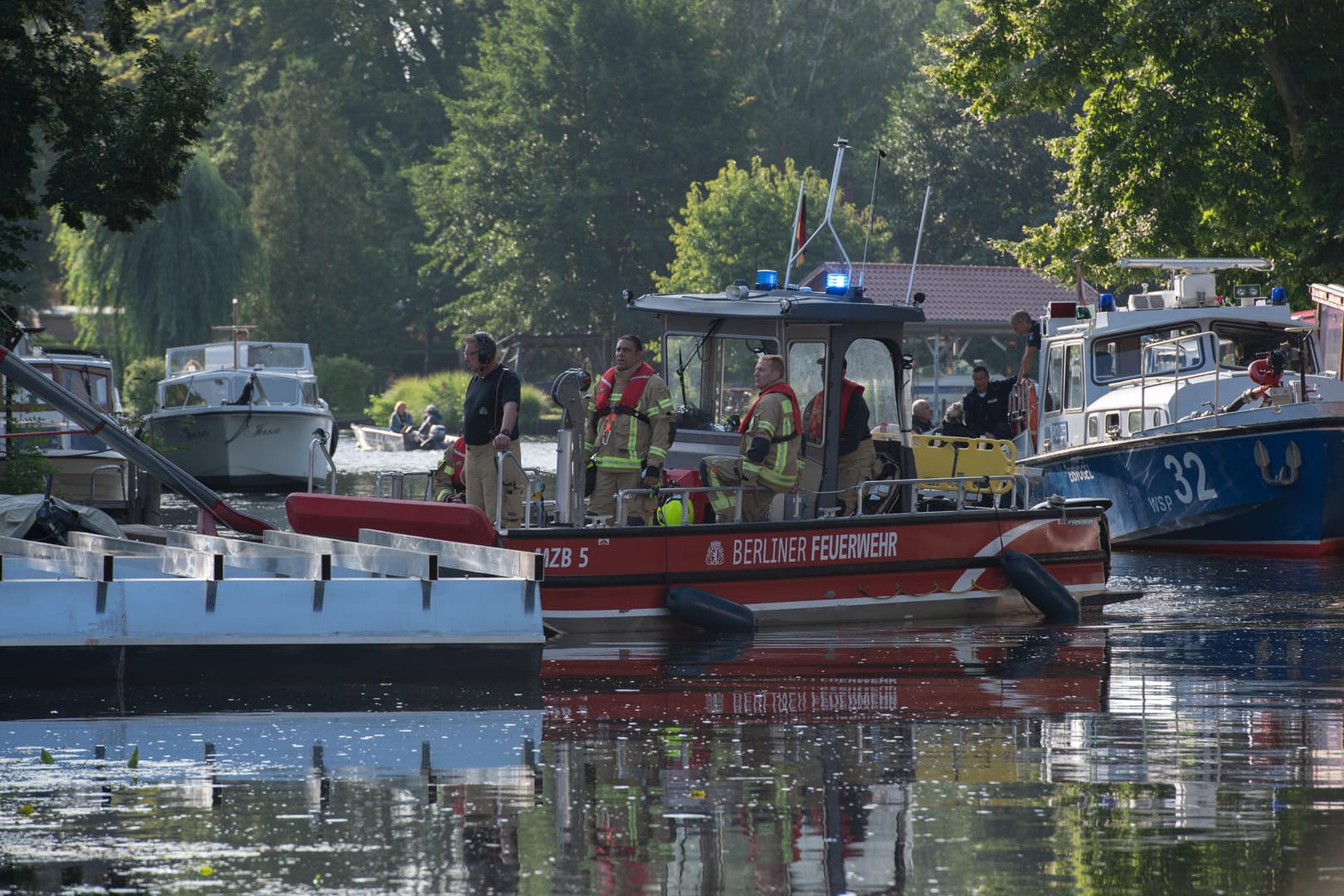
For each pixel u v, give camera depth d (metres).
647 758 27.98
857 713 32.44
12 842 22.56
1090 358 78.56
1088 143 111.56
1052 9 107.50
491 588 35.50
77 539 43.75
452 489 48.44
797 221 52.06
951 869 21.45
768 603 46.34
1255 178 104.81
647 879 20.98
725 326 49.38
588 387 45.94
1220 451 70.75
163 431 119.44
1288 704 33.69
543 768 27.17
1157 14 101.31
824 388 48.03
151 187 74.06
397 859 21.77
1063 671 38.41
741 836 23.00
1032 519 50.50
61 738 29.69
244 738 29.75
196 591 34.62
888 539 48.00
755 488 45.88
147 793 25.41
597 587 43.91
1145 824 23.70
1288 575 63.12
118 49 74.94
